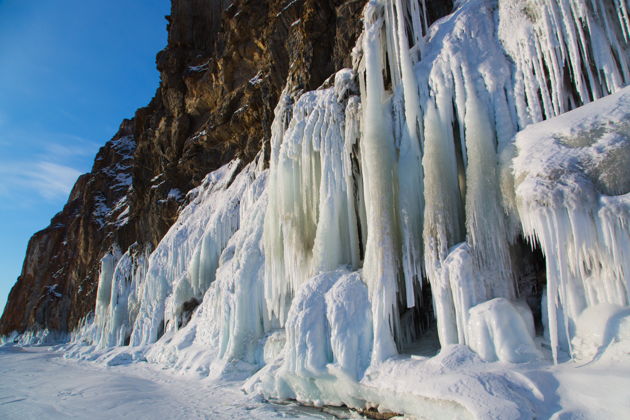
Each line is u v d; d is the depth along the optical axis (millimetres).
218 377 11258
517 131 6684
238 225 17125
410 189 7484
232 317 12039
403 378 6094
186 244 19859
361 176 9055
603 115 5820
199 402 9562
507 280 6227
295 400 8070
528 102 6695
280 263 10586
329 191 9109
